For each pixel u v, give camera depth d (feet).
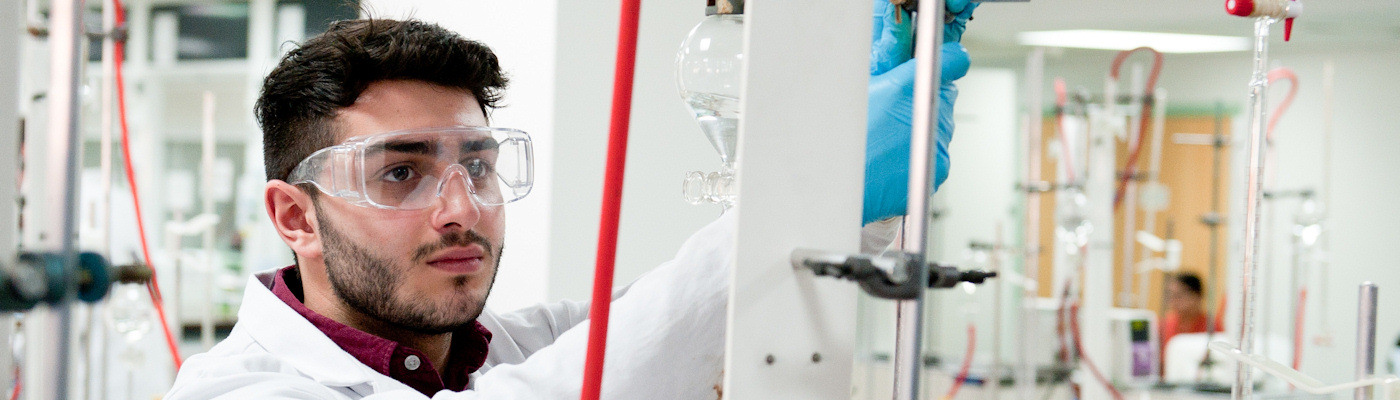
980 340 20.77
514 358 4.62
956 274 2.34
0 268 1.61
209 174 7.79
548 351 3.16
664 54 6.94
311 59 3.72
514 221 7.00
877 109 3.06
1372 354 3.31
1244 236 3.20
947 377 16.02
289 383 3.46
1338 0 16.46
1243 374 3.16
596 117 6.79
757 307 2.43
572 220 6.70
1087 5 16.88
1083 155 12.28
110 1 5.71
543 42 6.66
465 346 4.30
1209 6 16.24
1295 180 20.39
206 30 20.61
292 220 3.90
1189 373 15.23
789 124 2.46
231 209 20.51
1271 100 20.49
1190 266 20.27
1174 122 20.77
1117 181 14.73
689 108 3.31
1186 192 20.52
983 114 21.67
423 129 3.59
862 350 14.17
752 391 2.43
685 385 3.05
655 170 6.95
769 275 2.44
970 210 21.65
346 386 3.79
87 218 6.75
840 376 2.58
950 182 21.74
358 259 3.64
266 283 4.52
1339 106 20.15
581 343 3.09
